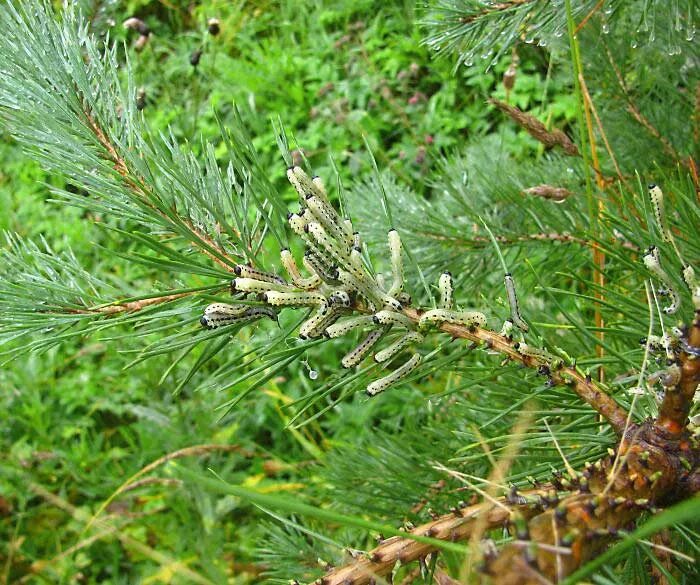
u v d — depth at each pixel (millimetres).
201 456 809
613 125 536
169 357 812
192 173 285
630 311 333
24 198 1194
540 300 537
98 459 938
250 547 822
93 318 266
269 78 1307
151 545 877
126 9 1447
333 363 938
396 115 1227
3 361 257
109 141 279
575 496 203
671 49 392
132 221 275
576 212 469
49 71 273
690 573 279
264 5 1441
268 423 952
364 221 545
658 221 250
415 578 364
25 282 264
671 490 227
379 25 1359
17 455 918
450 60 1205
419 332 257
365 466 461
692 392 224
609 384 285
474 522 230
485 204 542
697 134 491
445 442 433
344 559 247
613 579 199
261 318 258
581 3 386
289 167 244
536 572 165
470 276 501
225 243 282
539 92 1092
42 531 888
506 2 405
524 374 351
